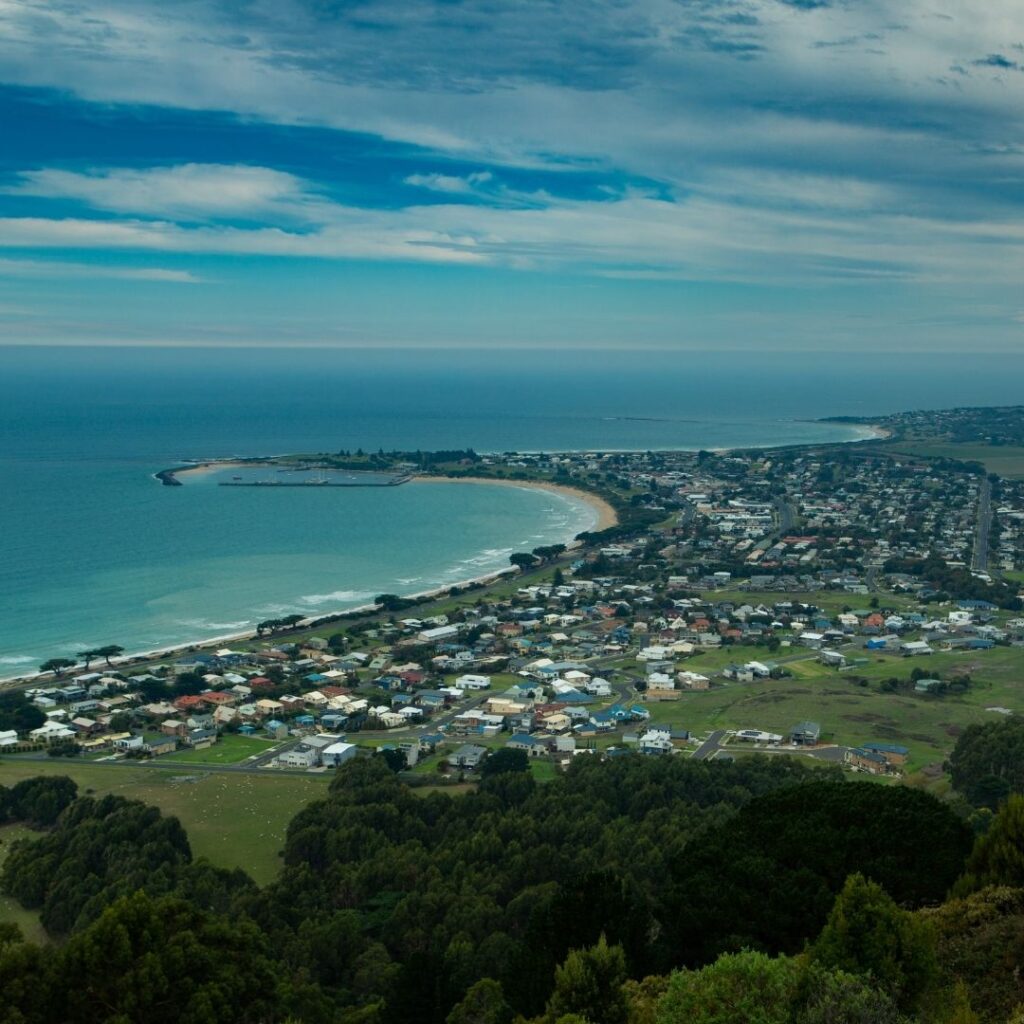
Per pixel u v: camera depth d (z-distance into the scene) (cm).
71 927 9106
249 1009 5875
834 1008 3925
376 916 8750
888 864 6159
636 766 12625
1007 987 4462
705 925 5862
